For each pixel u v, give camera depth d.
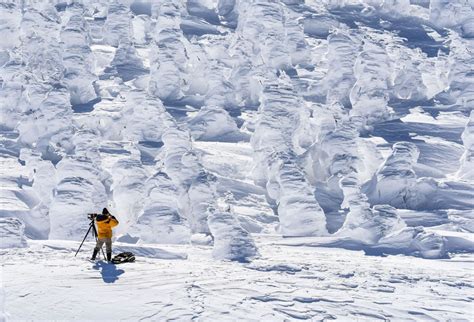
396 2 132.00
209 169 57.19
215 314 14.03
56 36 92.31
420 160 62.34
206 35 110.75
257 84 83.62
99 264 18.67
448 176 58.28
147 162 58.97
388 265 24.62
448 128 73.44
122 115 69.25
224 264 21.91
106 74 92.88
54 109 63.09
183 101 82.62
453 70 87.06
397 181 49.16
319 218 40.97
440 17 128.88
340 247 33.19
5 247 24.64
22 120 63.56
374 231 35.28
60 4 125.69
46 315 13.68
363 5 136.38
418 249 31.03
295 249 32.44
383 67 76.81
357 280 19.09
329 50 85.69
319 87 85.81
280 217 41.84
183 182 45.09
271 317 14.05
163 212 36.72
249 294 15.89
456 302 16.50
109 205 43.03
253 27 100.75
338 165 53.12
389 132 71.44
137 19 115.38
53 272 17.19
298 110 62.16
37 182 44.59
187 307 14.42
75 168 42.66
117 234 41.84
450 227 41.66
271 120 58.16
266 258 25.77
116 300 14.77
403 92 86.88
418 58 102.75
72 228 35.94
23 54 84.75
